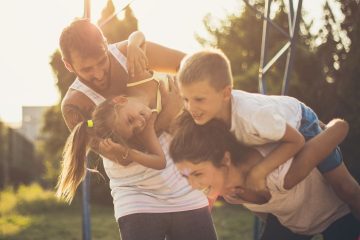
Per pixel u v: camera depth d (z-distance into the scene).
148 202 2.96
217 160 2.61
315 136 2.70
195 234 3.01
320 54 12.14
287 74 5.06
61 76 18.70
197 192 3.04
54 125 20.47
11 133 30.94
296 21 4.98
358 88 10.39
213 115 2.57
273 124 2.51
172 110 2.99
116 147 2.86
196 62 2.51
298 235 3.03
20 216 11.73
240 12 18.41
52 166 20.52
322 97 11.66
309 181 2.79
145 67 2.98
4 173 26.73
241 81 14.04
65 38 2.73
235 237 7.96
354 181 2.82
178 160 2.64
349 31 11.41
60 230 9.35
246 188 2.71
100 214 12.65
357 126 10.11
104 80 2.86
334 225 2.97
